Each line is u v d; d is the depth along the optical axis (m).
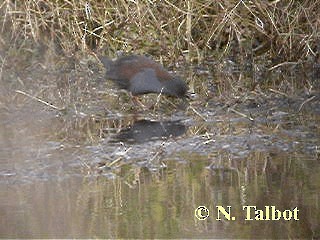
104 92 12.60
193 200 8.49
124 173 9.36
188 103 12.03
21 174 9.30
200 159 9.82
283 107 11.91
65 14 14.52
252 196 8.62
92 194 8.70
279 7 14.30
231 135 10.67
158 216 8.12
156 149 10.12
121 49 14.26
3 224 7.93
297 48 14.15
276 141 10.44
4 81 13.34
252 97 12.33
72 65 14.05
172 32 14.28
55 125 11.14
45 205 8.38
